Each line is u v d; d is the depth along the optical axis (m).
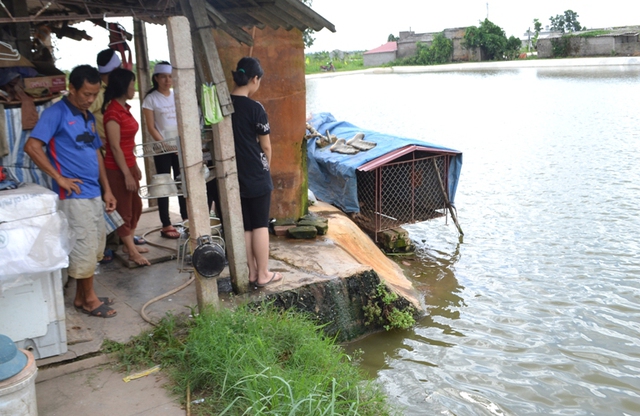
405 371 5.96
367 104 30.00
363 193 10.21
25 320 4.31
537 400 5.54
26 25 5.88
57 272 4.40
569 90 31.83
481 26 65.75
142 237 7.09
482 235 10.30
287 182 8.03
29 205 4.04
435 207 10.37
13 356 3.39
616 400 5.55
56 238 4.17
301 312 5.93
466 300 7.77
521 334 6.80
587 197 11.99
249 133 5.48
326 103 31.27
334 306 6.23
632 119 21.06
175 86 4.84
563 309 7.42
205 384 4.36
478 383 5.80
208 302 5.13
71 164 4.66
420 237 10.44
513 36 66.12
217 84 5.16
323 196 10.80
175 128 6.74
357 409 4.20
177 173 7.43
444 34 69.31
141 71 8.19
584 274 8.42
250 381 4.12
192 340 4.67
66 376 4.43
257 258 5.77
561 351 6.42
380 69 65.25
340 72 67.62
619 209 11.14
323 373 4.59
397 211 10.05
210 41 5.18
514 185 13.18
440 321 7.13
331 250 7.28
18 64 5.27
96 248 4.96
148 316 5.19
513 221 10.87
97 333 4.89
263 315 5.26
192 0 5.09
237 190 5.49
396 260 9.35
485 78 44.22
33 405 3.48
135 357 4.62
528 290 8.01
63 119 4.59
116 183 6.00
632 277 8.24
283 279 6.14
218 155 5.36
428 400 5.48
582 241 9.66
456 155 10.24
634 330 6.85
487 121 22.44
